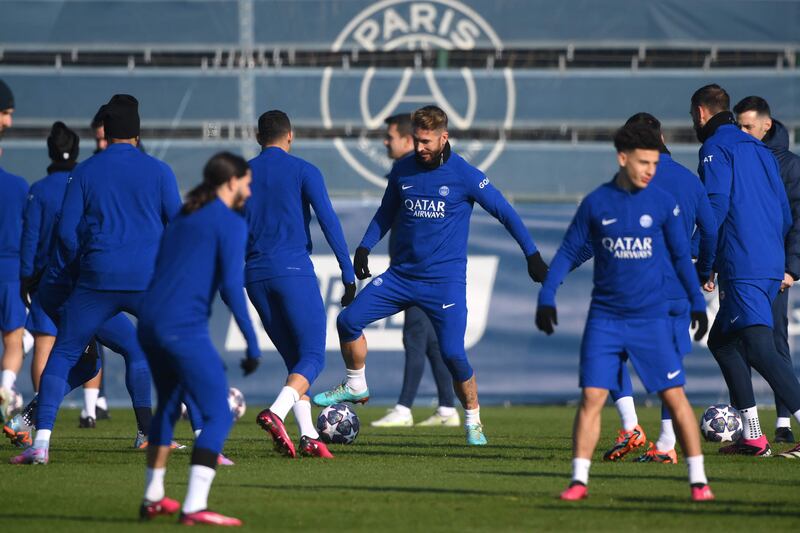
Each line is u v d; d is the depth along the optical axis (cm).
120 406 5759
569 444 3769
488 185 3481
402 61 6066
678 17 6003
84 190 2958
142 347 2127
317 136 6000
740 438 3397
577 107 6006
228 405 2127
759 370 3297
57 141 3634
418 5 5991
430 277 3522
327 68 5984
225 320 5641
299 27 5991
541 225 5700
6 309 4316
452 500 2411
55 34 5984
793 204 3625
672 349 2347
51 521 2141
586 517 2197
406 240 3525
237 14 5991
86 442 3778
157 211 2975
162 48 6000
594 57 6075
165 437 2170
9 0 5966
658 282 2338
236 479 2734
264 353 5628
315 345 3194
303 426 3250
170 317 2080
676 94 6028
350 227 5662
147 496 2169
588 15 5991
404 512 2258
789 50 6019
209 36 6000
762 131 3534
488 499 2422
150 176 2967
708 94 3375
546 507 2314
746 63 6109
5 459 3209
